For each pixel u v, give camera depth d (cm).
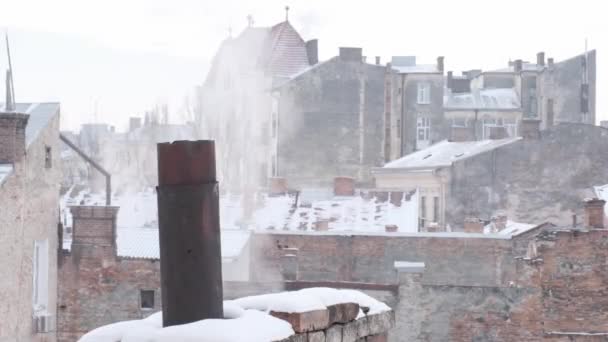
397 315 4147
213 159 846
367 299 1073
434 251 5278
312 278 5303
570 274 4319
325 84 9931
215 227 842
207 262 835
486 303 4153
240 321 809
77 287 4259
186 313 830
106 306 4275
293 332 862
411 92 10969
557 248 4316
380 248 5306
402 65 11506
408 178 8538
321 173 9919
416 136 10975
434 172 8062
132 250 4372
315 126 9919
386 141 10544
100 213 4281
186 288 831
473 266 5253
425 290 4144
